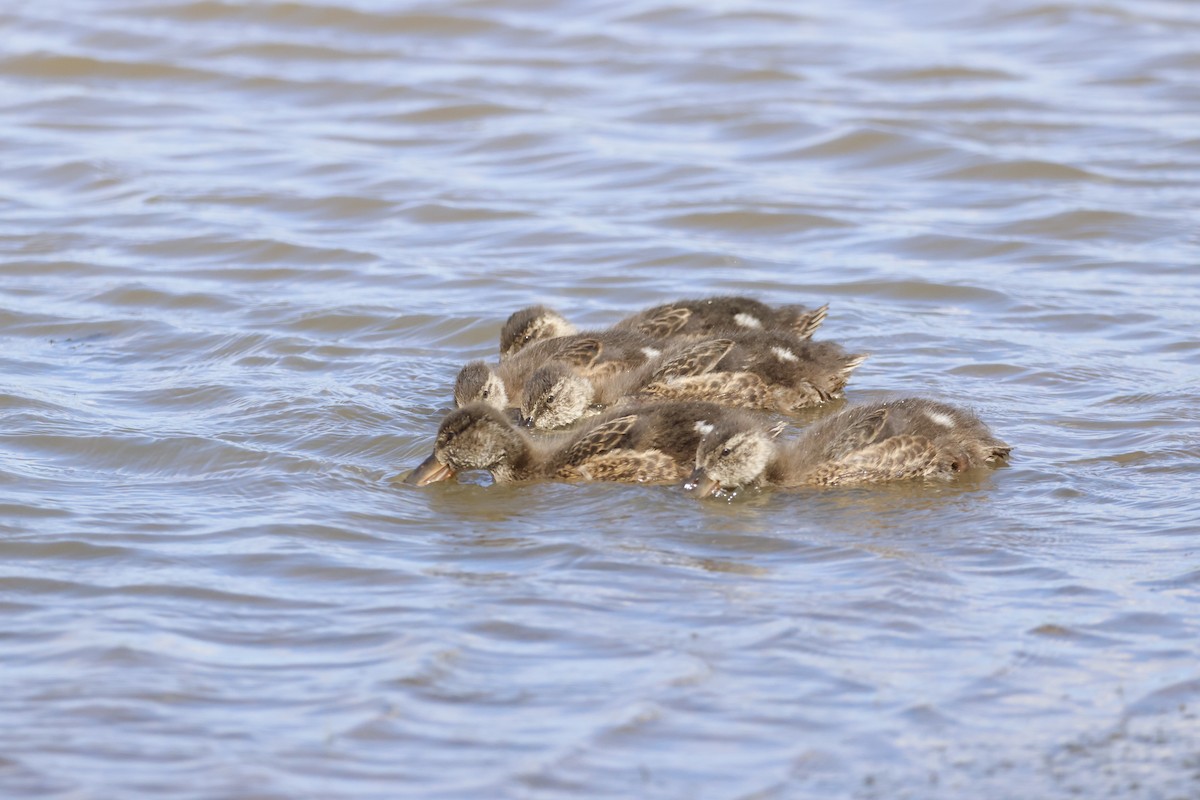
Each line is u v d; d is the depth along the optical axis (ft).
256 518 81.15
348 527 80.43
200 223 146.92
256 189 157.48
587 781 54.80
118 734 57.57
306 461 90.89
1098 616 67.92
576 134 174.91
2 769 54.95
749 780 55.01
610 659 63.82
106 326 120.67
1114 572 73.05
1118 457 90.99
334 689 61.05
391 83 189.88
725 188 158.30
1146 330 118.32
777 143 172.35
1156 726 58.54
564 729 58.08
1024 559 74.95
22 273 134.31
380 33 210.18
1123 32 207.82
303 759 55.98
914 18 216.33
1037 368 109.91
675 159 166.91
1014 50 202.80
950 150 166.09
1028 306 124.98
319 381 107.14
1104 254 138.41
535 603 69.56
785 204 152.66
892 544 77.51
